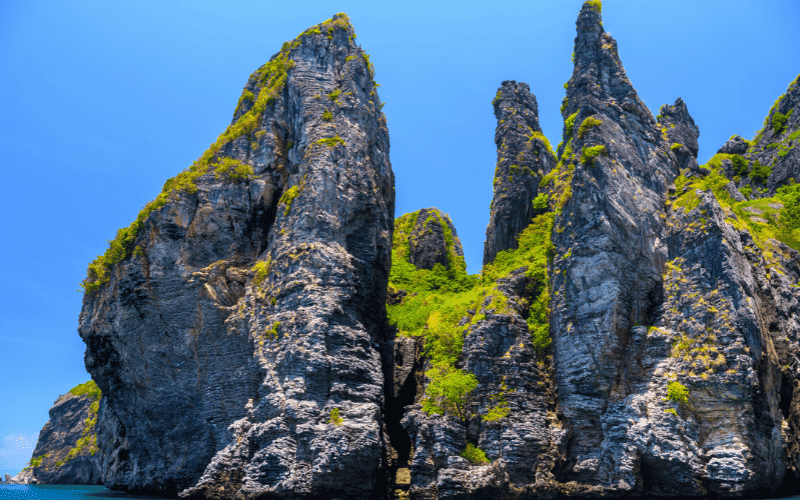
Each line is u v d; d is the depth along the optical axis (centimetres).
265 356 5994
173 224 6900
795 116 9700
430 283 8731
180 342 6638
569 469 5734
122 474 7481
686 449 5366
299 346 5809
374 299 6906
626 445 5500
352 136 7075
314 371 5700
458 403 5944
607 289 6016
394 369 6819
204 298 6625
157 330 6725
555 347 6278
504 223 9100
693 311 5866
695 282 5984
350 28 8038
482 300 6675
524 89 10138
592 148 6538
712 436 5412
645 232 6322
